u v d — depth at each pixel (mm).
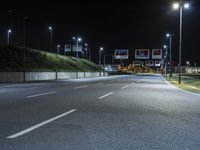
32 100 15305
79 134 7547
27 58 67688
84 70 89688
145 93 21656
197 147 6430
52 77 62031
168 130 8195
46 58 76500
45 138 7090
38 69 64250
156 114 11109
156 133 7785
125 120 9680
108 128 8344
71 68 82688
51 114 10648
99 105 13539
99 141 6852
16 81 46562
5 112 11000
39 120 9430
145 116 10586
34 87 27750
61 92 21172
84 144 6574
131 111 11789
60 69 74875
